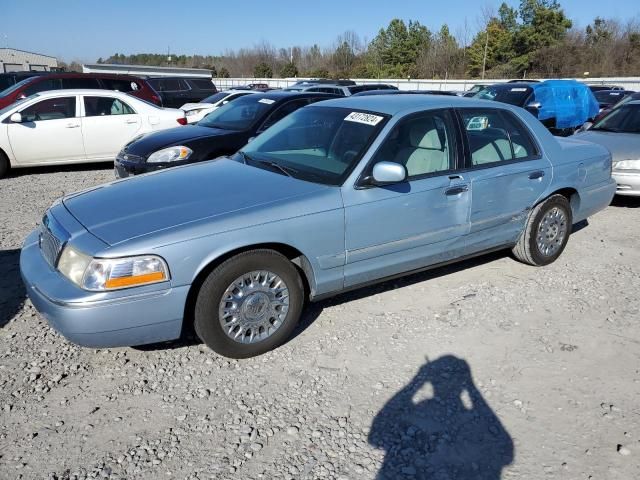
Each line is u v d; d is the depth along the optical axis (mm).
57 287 3053
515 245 5016
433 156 4191
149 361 3492
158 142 7152
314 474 2586
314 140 4254
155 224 3193
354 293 4520
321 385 3275
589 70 54312
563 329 4016
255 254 3352
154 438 2803
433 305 4344
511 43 56406
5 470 2562
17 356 3506
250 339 3484
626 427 2959
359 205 3707
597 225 6746
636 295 4613
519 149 4777
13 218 6605
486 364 3535
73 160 9820
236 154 4629
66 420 2924
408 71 62531
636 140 7582
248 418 2969
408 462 2682
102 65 32875
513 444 2822
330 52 74438
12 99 10914
